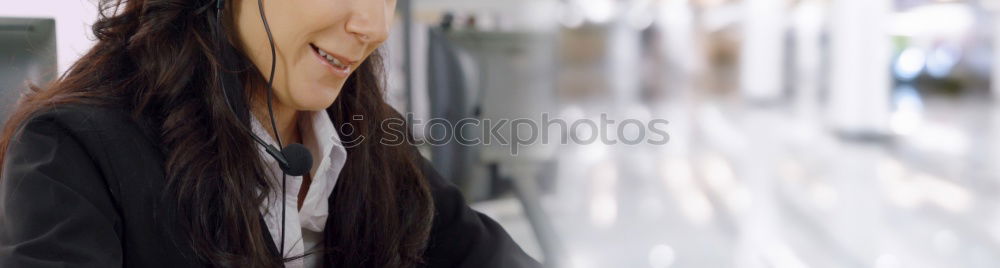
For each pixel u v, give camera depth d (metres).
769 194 4.83
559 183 4.24
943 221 4.16
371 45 0.61
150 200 0.57
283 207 0.62
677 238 3.69
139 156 0.57
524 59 1.44
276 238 0.64
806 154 6.61
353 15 0.58
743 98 12.05
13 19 0.76
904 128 8.30
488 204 1.60
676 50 15.52
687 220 4.06
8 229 0.53
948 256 3.51
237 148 0.59
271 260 0.61
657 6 15.31
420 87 1.23
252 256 0.59
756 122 9.05
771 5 12.20
